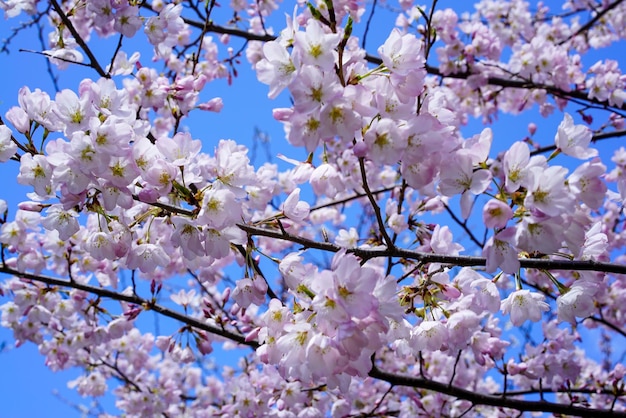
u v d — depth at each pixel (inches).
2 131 99.7
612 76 233.1
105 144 93.1
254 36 234.5
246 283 101.7
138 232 139.6
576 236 85.6
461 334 109.5
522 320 106.0
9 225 162.6
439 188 86.6
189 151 99.2
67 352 202.2
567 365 170.4
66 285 166.9
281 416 179.5
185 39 222.1
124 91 105.6
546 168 81.9
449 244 115.3
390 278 87.4
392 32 86.1
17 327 202.8
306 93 79.4
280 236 101.9
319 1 116.6
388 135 83.2
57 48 158.4
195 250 97.2
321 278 81.4
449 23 238.2
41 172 99.4
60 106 99.5
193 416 279.3
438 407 215.6
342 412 186.1
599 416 151.3
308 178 99.1
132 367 264.8
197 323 163.5
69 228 111.4
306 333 88.3
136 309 163.2
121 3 145.3
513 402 156.4
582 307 103.0
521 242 80.4
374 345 85.3
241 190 96.4
